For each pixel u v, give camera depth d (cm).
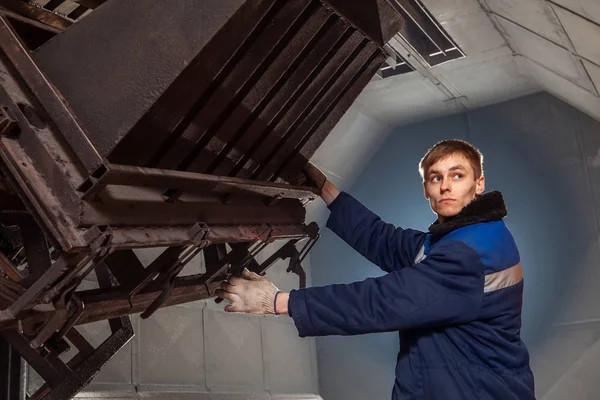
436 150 251
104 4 234
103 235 204
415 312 223
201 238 255
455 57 891
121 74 226
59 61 235
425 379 231
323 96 310
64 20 302
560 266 971
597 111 920
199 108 251
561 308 957
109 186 221
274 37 254
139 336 695
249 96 269
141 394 672
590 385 906
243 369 863
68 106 216
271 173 313
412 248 278
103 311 263
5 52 227
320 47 282
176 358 743
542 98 1027
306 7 256
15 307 212
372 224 302
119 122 223
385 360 1030
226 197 283
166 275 272
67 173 211
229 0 217
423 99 1020
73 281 220
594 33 626
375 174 1113
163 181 235
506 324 234
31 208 211
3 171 216
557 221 987
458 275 226
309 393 1024
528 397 229
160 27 224
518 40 812
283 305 238
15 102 219
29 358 307
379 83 953
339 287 232
